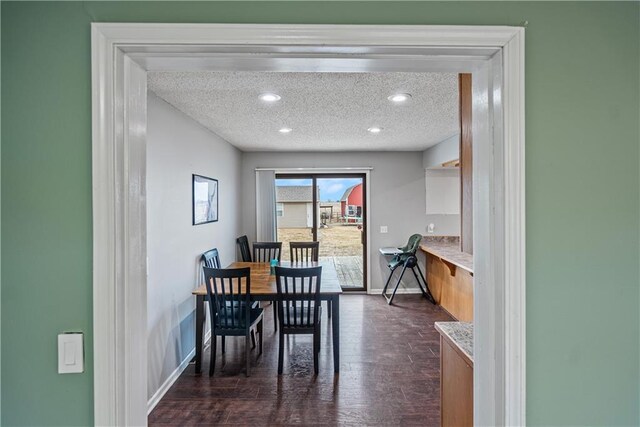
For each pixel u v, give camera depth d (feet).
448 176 18.21
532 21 3.05
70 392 2.94
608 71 3.08
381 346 11.55
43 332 2.94
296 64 3.30
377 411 7.91
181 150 10.36
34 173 2.92
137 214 3.24
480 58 3.20
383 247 18.26
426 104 9.77
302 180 18.72
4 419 2.93
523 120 3.01
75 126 2.94
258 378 9.49
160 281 8.93
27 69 2.92
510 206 3.01
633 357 3.08
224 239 14.71
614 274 3.08
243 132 13.30
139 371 3.26
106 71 2.92
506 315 3.02
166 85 8.12
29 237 2.93
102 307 2.91
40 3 2.92
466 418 4.49
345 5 2.99
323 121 11.66
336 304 9.77
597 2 3.08
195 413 7.91
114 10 2.96
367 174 18.20
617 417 3.07
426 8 3.01
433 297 17.02
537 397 3.03
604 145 3.08
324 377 9.49
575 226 3.06
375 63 3.30
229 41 2.94
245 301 9.66
